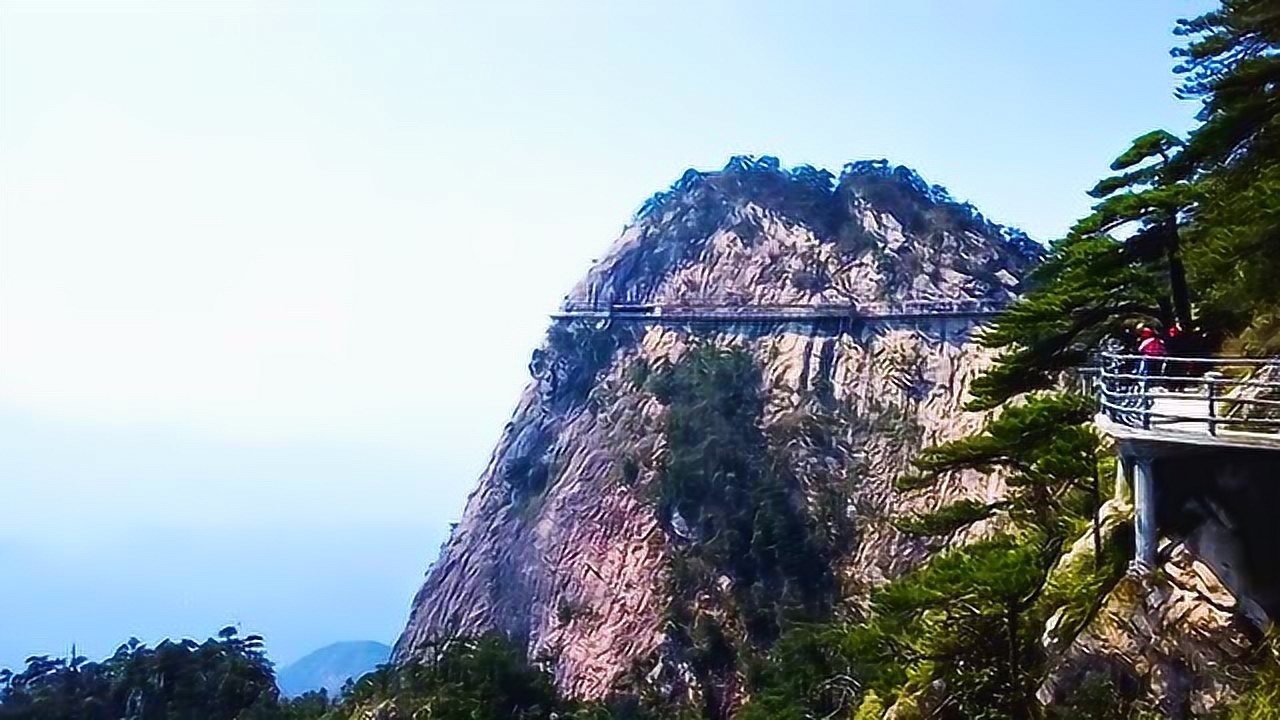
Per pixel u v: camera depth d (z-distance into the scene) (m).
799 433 105.50
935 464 30.06
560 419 128.38
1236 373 25.95
